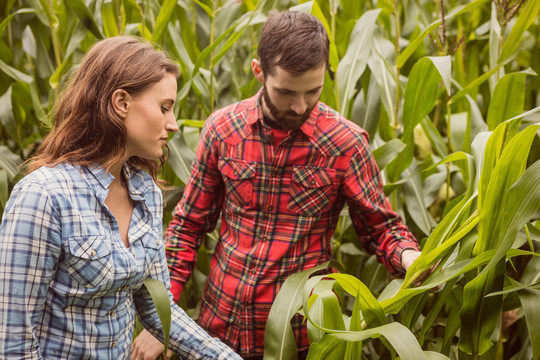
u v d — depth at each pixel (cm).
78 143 112
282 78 126
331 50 186
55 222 106
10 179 223
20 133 253
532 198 120
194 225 163
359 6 244
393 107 201
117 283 113
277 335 135
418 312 147
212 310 161
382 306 138
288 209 148
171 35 215
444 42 186
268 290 151
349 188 148
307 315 121
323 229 153
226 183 152
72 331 111
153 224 123
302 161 145
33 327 108
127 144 114
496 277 135
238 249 154
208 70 236
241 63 273
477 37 244
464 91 182
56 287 110
